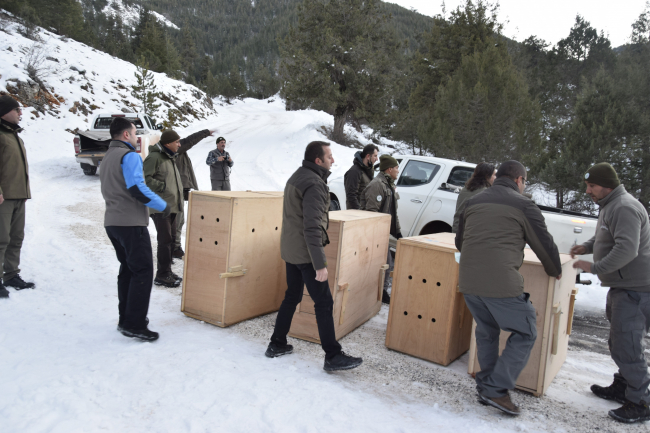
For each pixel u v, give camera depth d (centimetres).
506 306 260
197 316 405
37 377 275
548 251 259
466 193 430
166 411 248
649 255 273
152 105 2720
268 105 7531
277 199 431
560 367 355
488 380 274
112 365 297
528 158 1212
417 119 2116
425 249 354
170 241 498
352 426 244
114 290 461
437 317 350
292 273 326
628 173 1083
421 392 299
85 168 1371
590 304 542
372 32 2628
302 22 2616
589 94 1221
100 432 225
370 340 392
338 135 2705
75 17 4100
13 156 412
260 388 278
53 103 2073
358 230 392
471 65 1605
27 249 577
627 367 274
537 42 3553
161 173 498
